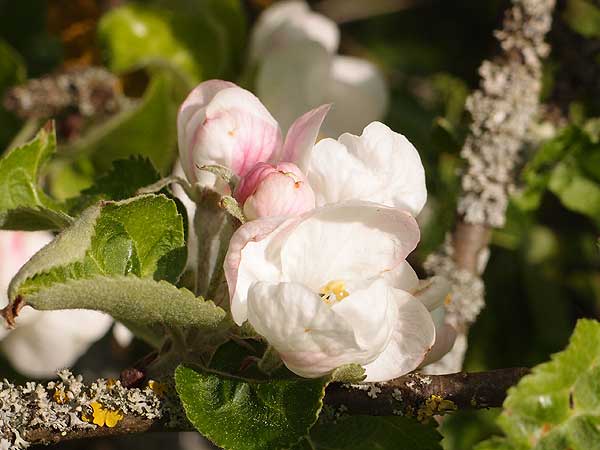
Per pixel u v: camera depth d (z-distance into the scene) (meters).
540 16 0.44
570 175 0.46
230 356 0.34
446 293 0.33
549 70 0.51
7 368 0.52
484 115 0.44
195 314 0.32
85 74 0.50
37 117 0.50
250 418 0.32
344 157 0.33
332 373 0.32
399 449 0.35
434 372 0.42
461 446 0.51
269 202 0.32
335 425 0.35
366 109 0.52
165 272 0.34
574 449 0.32
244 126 0.34
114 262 0.34
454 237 0.44
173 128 0.48
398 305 0.33
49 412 0.33
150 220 0.34
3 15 0.63
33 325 0.48
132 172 0.39
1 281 0.46
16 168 0.39
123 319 0.36
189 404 0.32
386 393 0.33
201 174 0.34
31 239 0.46
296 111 0.50
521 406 0.32
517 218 0.52
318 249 0.32
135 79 0.52
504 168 0.44
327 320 0.31
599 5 0.51
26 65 0.63
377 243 0.32
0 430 0.33
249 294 0.31
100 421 0.33
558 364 0.32
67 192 0.49
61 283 0.31
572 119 0.50
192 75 0.52
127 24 0.51
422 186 0.34
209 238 0.35
